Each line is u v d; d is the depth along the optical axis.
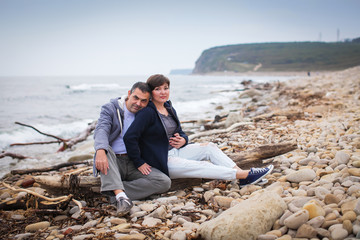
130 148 3.13
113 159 3.17
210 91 28.41
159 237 2.38
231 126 7.09
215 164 3.61
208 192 3.22
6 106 16.98
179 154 3.66
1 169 5.87
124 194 3.00
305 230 2.09
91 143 7.78
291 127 6.34
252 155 3.98
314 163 3.73
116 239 2.36
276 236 2.12
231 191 3.28
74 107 16.66
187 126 9.08
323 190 2.75
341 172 3.19
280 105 10.95
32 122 11.35
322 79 24.09
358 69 27.62
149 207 2.98
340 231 2.01
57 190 3.46
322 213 2.29
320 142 4.68
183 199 3.24
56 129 10.11
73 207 3.19
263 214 2.30
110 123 3.24
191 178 3.55
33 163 6.32
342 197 2.57
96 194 3.44
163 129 3.38
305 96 11.54
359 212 2.20
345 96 10.72
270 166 3.41
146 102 3.31
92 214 3.05
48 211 3.07
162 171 3.36
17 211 3.20
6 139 8.70
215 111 12.95
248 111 10.79
